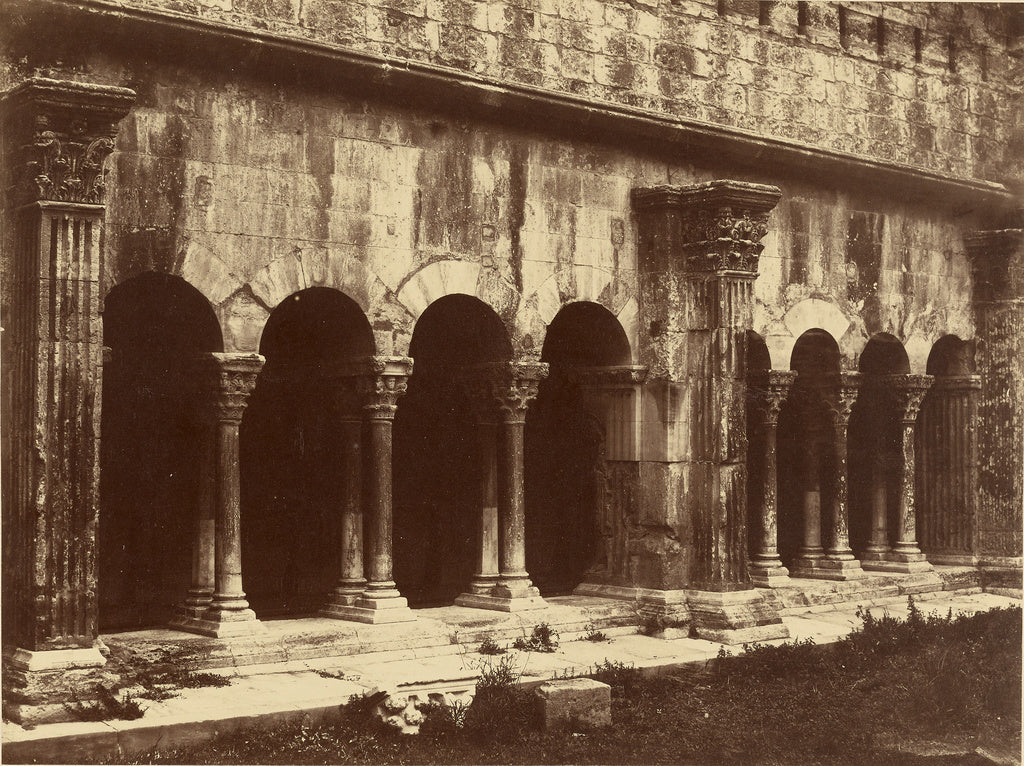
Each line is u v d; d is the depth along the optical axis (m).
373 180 17.80
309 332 19.22
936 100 25.44
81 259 14.23
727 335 19.97
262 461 20.47
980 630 20.53
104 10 15.12
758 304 22.17
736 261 20.03
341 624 17.44
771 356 22.41
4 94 14.41
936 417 26.45
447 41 18.44
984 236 25.84
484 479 19.69
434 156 18.41
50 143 14.05
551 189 19.64
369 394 17.95
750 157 21.69
